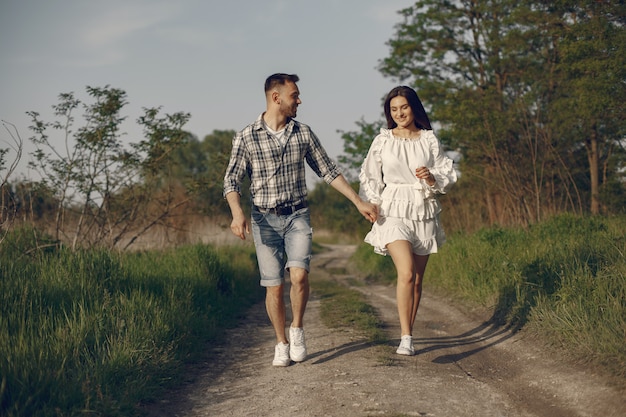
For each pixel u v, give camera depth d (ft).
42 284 18.60
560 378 13.62
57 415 10.86
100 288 19.69
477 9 71.51
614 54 42.83
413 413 11.57
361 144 88.89
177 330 18.21
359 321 21.57
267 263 15.62
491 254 28.86
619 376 12.67
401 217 16.26
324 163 15.85
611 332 14.37
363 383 13.60
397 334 19.79
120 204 37.06
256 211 15.58
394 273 44.27
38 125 32.30
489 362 15.99
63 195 32.71
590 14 45.70
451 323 21.81
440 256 33.42
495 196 51.65
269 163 15.29
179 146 38.34
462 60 76.48
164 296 21.08
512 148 51.75
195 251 32.12
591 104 43.29
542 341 16.56
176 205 39.55
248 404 12.87
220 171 40.81
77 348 13.74
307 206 15.80
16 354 12.14
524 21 54.19
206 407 12.88
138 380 13.43
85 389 11.89
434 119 74.54
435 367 15.23
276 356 15.96
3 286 17.26
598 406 11.76
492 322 20.58
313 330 20.79
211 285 27.27
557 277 20.63
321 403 12.43
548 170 49.49
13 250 24.50
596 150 51.24
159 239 40.29
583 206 48.98
